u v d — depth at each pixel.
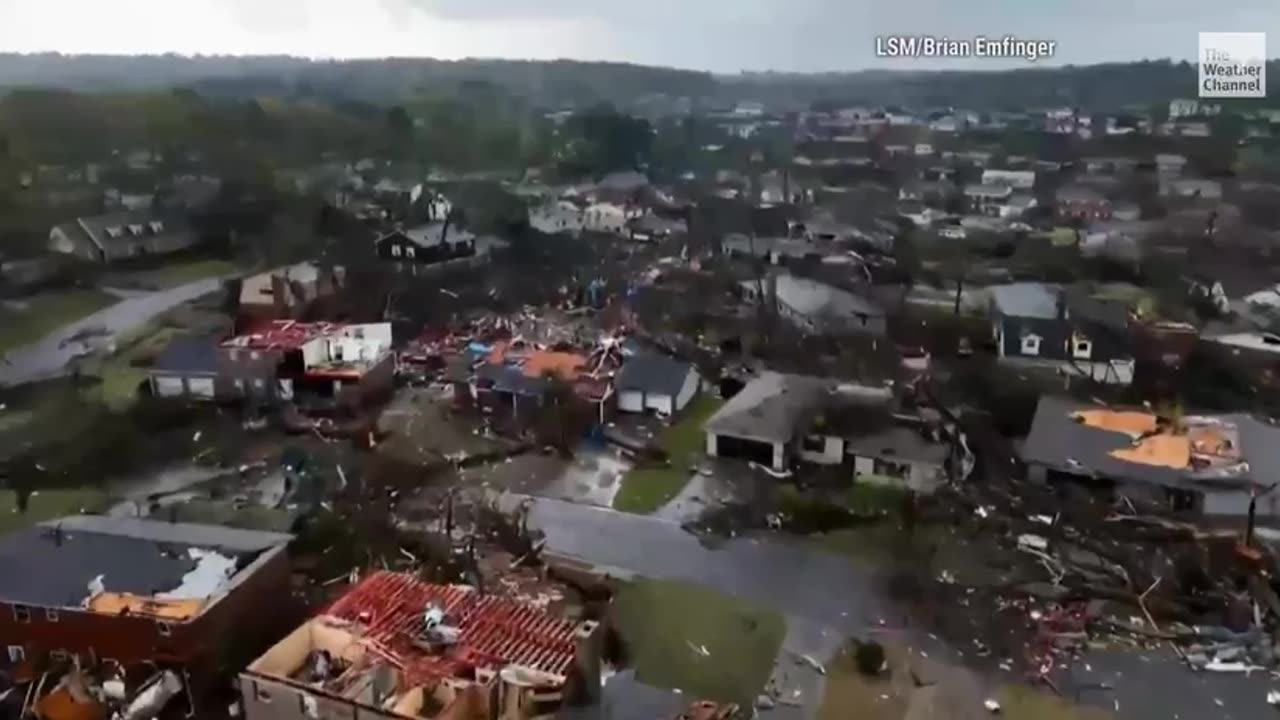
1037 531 33.75
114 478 38.31
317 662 22.72
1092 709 25.00
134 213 74.88
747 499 36.84
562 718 21.91
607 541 34.00
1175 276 62.09
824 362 49.62
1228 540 32.22
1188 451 36.28
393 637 22.92
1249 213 75.88
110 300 62.41
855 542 33.88
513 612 24.20
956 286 62.22
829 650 27.67
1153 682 26.09
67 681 23.84
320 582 30.50
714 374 49.94
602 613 29.03
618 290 63.44
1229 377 45.47
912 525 34.69
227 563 26.36
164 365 46.56
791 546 33.75
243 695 21.77
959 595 30.30
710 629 28.64
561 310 61.06
